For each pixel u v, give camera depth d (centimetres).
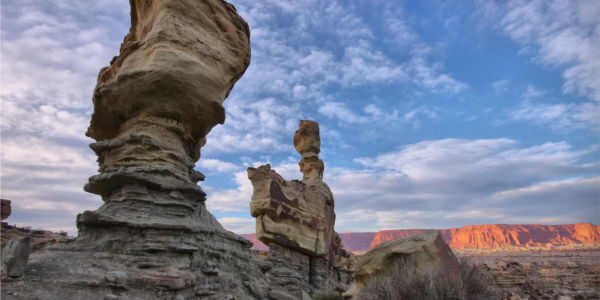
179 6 1244
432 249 1266
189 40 1238
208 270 1157
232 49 1397
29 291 730
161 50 1178
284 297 1424
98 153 1288
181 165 1276
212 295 1106
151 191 1142
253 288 1366
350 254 4497
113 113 1296
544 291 2731
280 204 2855
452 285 1028
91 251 994
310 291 2933
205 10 1332
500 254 10850
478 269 1130
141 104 1248
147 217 1079
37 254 1001
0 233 1390
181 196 1208
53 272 841
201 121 1367
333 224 3888
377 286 1121
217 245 1300
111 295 802
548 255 8894
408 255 1296
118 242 1011
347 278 4216
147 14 1395
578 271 3509
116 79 1207
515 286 2702
